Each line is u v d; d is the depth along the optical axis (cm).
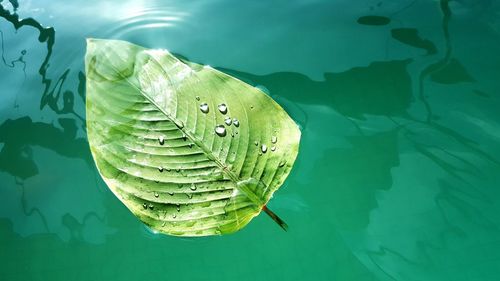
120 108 33
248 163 33
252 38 44
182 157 33
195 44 43
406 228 34
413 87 39
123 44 34
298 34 44
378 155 36
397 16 44
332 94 40
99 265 33
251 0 47
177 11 47
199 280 33
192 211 32
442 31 43
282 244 34
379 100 39
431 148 36
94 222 35
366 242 33
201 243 34
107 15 47
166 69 34
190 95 34
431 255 33
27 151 38
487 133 37
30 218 35
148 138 33
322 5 46
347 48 42
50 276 33
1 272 33
